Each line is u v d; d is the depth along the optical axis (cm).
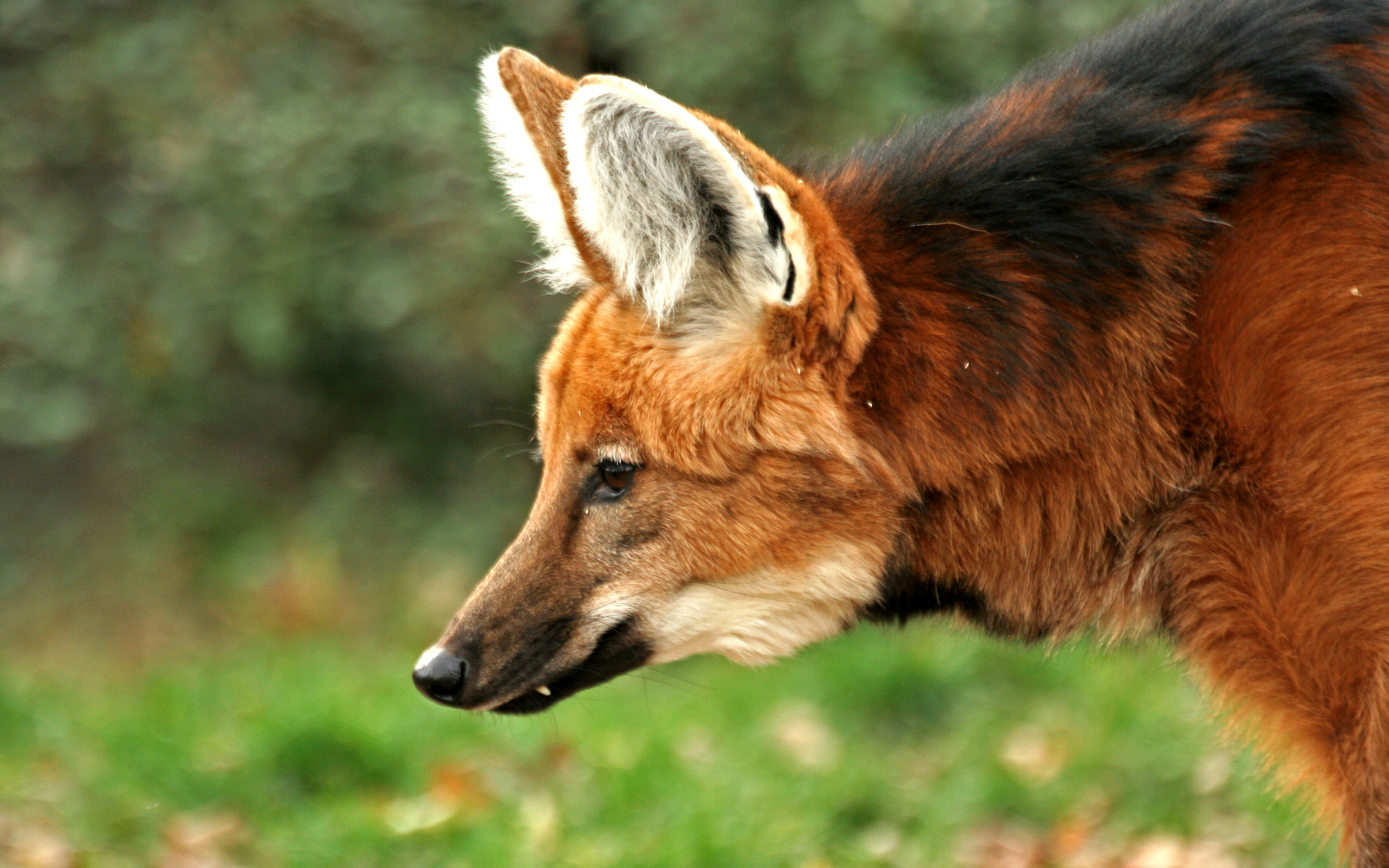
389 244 1441
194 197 1423
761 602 537
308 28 1437
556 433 550
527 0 1416
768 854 780
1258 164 496
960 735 1027
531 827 814
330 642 1493
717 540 525
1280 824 789
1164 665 648
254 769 893
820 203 510
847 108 1295
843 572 530
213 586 1625
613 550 536
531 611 545
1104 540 527
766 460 514
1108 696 1032
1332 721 488
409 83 1381
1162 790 873
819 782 882
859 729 1062
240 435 1738
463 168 1388
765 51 1330
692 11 1323
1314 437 475
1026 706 1081
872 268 523
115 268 1481
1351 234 476
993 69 1260
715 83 1338
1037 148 526
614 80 469
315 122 1376
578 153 476
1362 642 473
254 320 1400
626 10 1321
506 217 1383
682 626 537
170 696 1074
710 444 514
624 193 485
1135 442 511
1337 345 472
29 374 1521
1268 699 508
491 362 1552
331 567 1586
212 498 1684
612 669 545
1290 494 480
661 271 497
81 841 793
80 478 1727
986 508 527
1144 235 505
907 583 546
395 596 1570
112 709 1080
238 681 1155
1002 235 520
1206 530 505
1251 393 488
